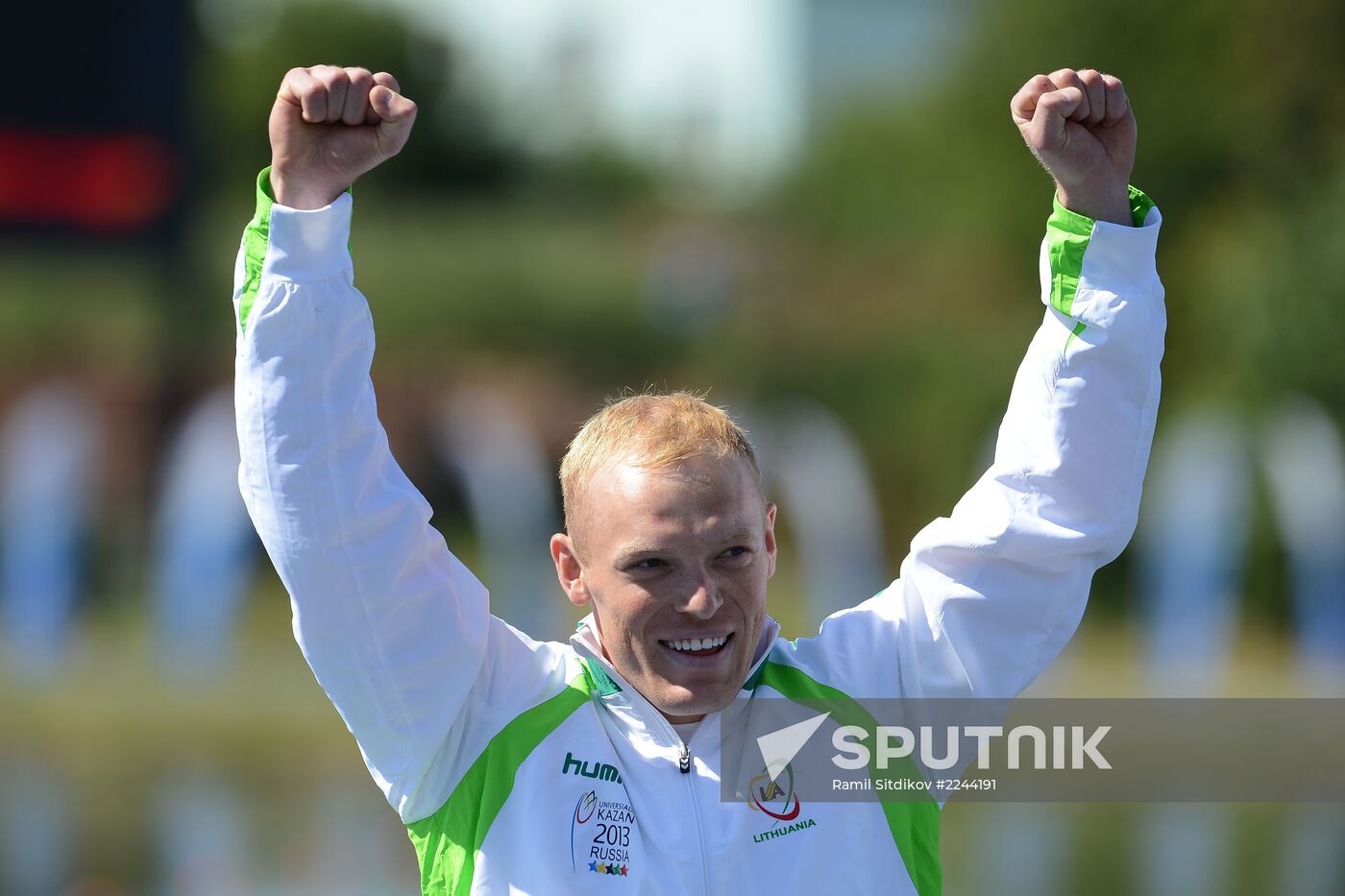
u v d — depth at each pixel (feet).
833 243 281.54
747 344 257.14
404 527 30.53
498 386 267.18
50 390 240.32
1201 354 203.62
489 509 175.63
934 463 220.84
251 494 30.35
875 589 175.22
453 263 303.68
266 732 107.96
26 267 285.02
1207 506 147.95
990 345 222.89
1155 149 212.64
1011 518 32.22
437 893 31.60
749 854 31.24
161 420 204.95
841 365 241.76
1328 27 205.57
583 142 399.03
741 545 30.66
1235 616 168.14
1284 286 184.24
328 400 29.99
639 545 30.37
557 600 155.33
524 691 32.55
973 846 86.07
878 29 364.38
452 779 31.99
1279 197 208.44
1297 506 166.91
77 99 150.41
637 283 297.12
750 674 32.60
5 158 149.69
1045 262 32.35
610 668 32.04
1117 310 31.76
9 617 149.48
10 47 149.28
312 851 83.92
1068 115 31.22
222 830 88.38
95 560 175.83
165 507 176.86
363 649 30.60
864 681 33.37
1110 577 189.26
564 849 30.86
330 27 394.73
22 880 78.69
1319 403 180.45
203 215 278.05
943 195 258.98
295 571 30.22
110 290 287.69
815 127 334.65
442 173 391.45
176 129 152.56
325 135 30.09
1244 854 84.43
